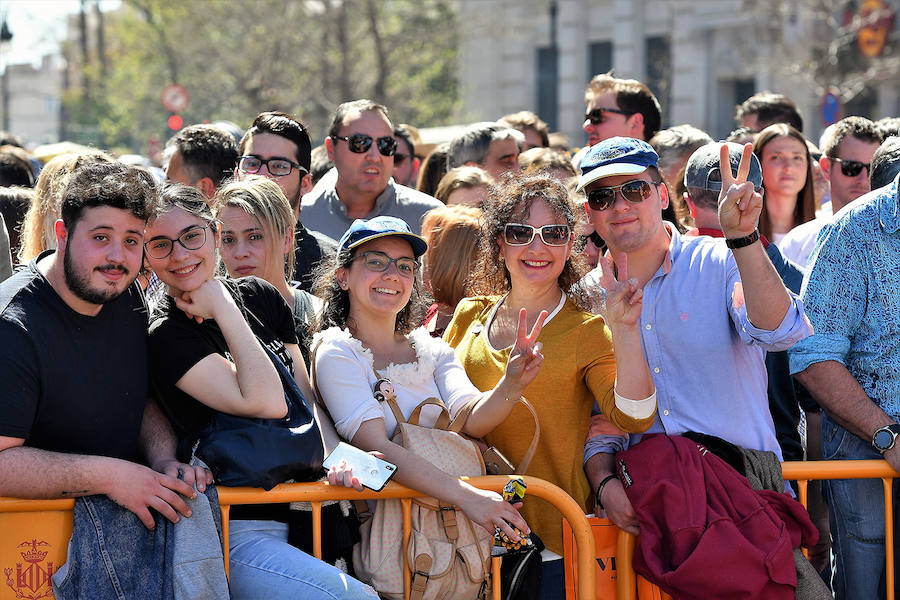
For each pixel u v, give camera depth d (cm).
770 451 783
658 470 746
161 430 725
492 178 1259
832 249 836
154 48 8275
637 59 7825
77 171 671
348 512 753
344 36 6806
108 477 659
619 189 784
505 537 749
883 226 822
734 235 706
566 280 823
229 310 712
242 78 7612
